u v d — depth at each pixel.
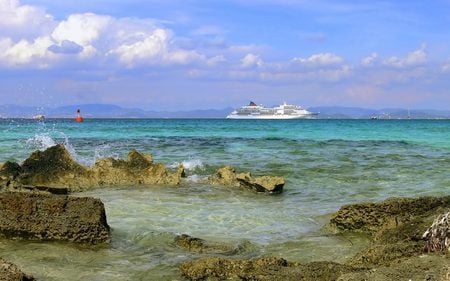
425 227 9.27
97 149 31.02
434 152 30.94
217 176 18.98
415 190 17.00
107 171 18.12
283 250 9.91
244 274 7.93
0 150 28.27
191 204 14.38
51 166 17.27
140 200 14.76
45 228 10.26
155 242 10.26
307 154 28.80
